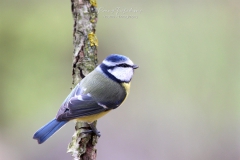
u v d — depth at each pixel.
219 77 13.37
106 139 12.70
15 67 12.81
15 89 12.72
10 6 13.37
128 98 13.52
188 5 14.27
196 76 13.42
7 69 12.77
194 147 12.70
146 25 14.09
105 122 13.12
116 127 13.02
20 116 12.70
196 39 13.93
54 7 13.66
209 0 14.76
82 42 7.77
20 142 12.55
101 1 13.94
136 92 13.57
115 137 12.80
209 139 12.77
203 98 13.12
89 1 7.75
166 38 13.95
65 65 13.12
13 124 12.67
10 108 12.67
